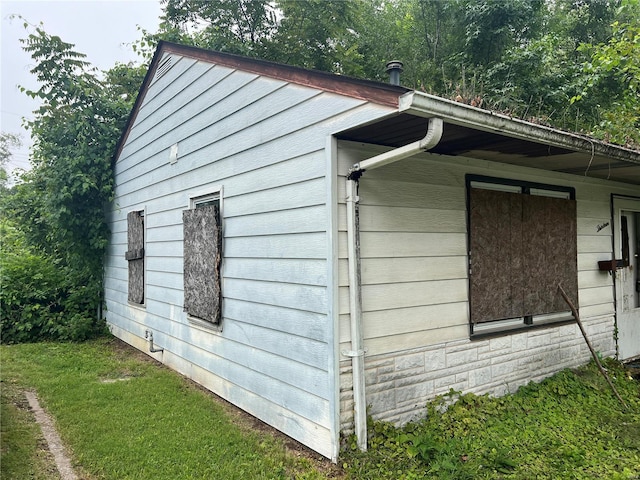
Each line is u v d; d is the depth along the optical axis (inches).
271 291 150.9
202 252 194.4
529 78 390.9
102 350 283.6
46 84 319.6
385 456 120.0
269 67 152.4
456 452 121.7
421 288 142.7
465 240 156.1
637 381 194.2
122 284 308.8
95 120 323.3
